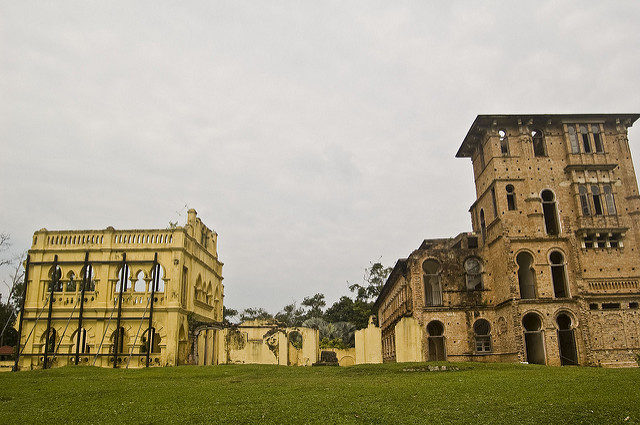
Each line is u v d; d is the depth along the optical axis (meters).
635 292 43.25
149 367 36.75
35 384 26.02
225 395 21.11
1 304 60.06
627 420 15.27
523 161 46.19
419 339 43.31
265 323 50.28
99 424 16.08
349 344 76.12
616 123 47.22
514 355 41.69
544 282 43.38
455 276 46.97
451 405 18.00
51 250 42.28
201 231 48.88
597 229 44.03
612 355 41.91
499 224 45.00
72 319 40.81
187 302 43.28
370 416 16.61
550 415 16.14
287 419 16.39
